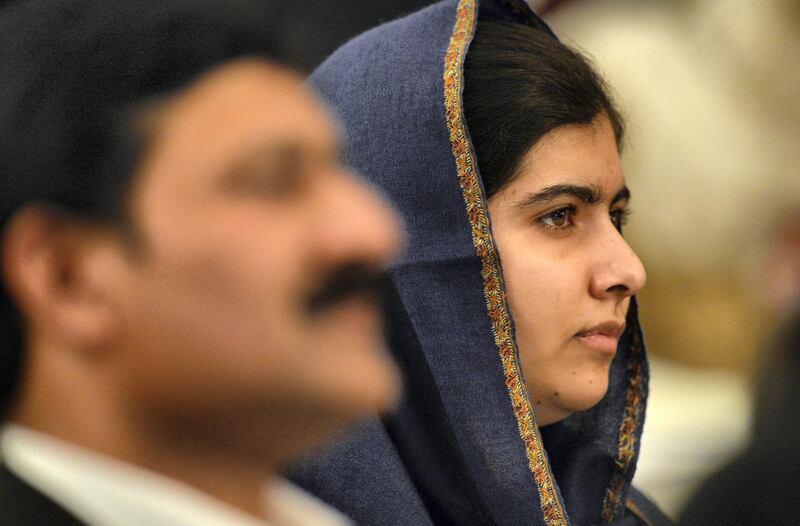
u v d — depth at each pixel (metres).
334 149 3.28
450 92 6.61
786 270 13.80
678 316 13.88
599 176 6.77
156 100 3.10
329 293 3.10
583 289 6.70
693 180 14.02
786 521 9.43
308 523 3.70
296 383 3.06
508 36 6.98
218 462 3.18
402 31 7.07
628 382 7.57
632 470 7.51
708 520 9.68
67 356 3.08
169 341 3.02
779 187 13.88
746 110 14.07
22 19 3.25
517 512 6.52
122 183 3.04
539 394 6.79
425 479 6.60
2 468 3.12
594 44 14.27
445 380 6.55
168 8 3.21
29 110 3.09
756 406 9.75
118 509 3.08
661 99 14.07
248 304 3.02
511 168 6.64
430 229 6.62
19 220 3.04
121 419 3.09
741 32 14.14
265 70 3.21
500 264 6.51
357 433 6.40
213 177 3.07
